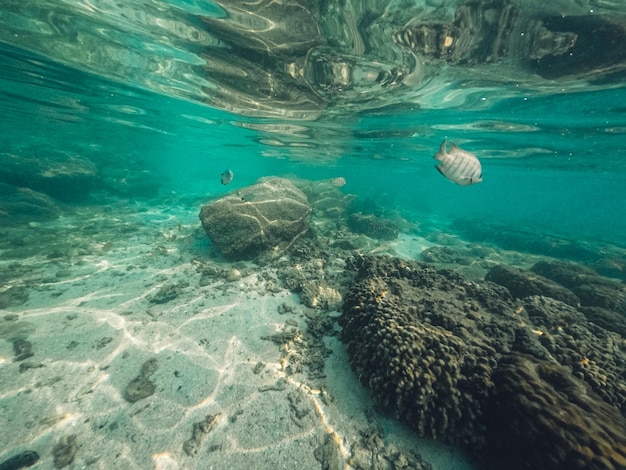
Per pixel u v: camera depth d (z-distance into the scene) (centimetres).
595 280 142
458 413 58
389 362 65
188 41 126
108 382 73
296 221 171
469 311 87
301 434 62
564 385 60
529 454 51
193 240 181
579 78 127
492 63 121
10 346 83
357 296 91
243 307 108
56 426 62
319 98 178
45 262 144
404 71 134
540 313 97
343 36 109
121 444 59
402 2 88
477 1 87
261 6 96
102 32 126
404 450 59
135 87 196
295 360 82
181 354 84
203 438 61
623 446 47
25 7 111
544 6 88
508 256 239
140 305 108
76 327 93
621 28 93
